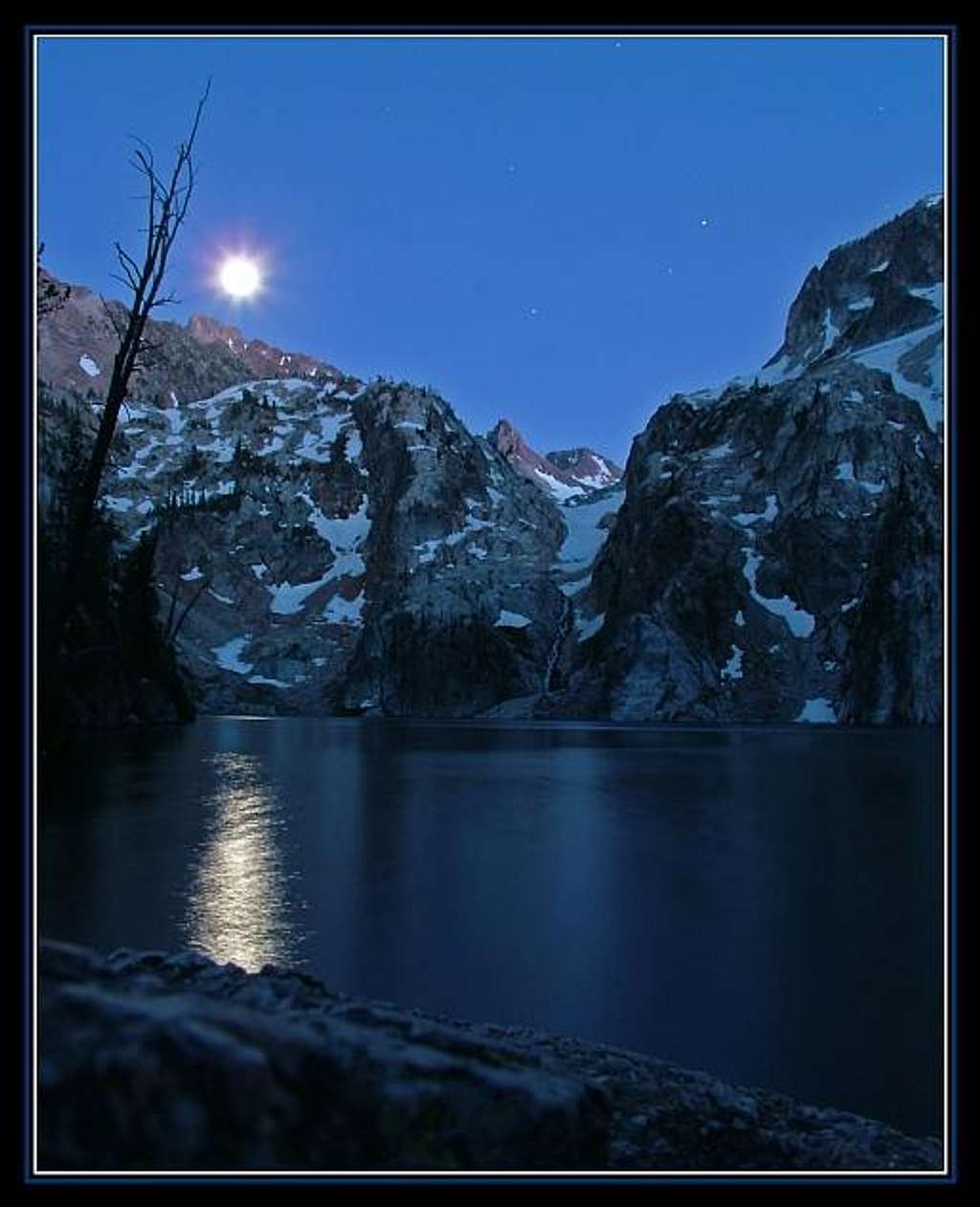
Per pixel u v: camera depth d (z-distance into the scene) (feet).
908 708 517.14
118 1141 14.80
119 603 419.13
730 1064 38.99
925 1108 34.78
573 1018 45.09
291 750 278.87
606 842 105.81
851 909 71.15
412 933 62.49
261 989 24.32
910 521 567.18
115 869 85.15
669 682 590.14
